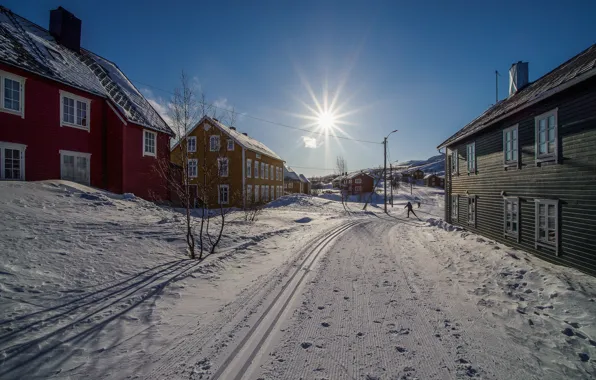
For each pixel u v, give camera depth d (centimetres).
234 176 2847
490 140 1168
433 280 654
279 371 314
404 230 1548
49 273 508
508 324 442
